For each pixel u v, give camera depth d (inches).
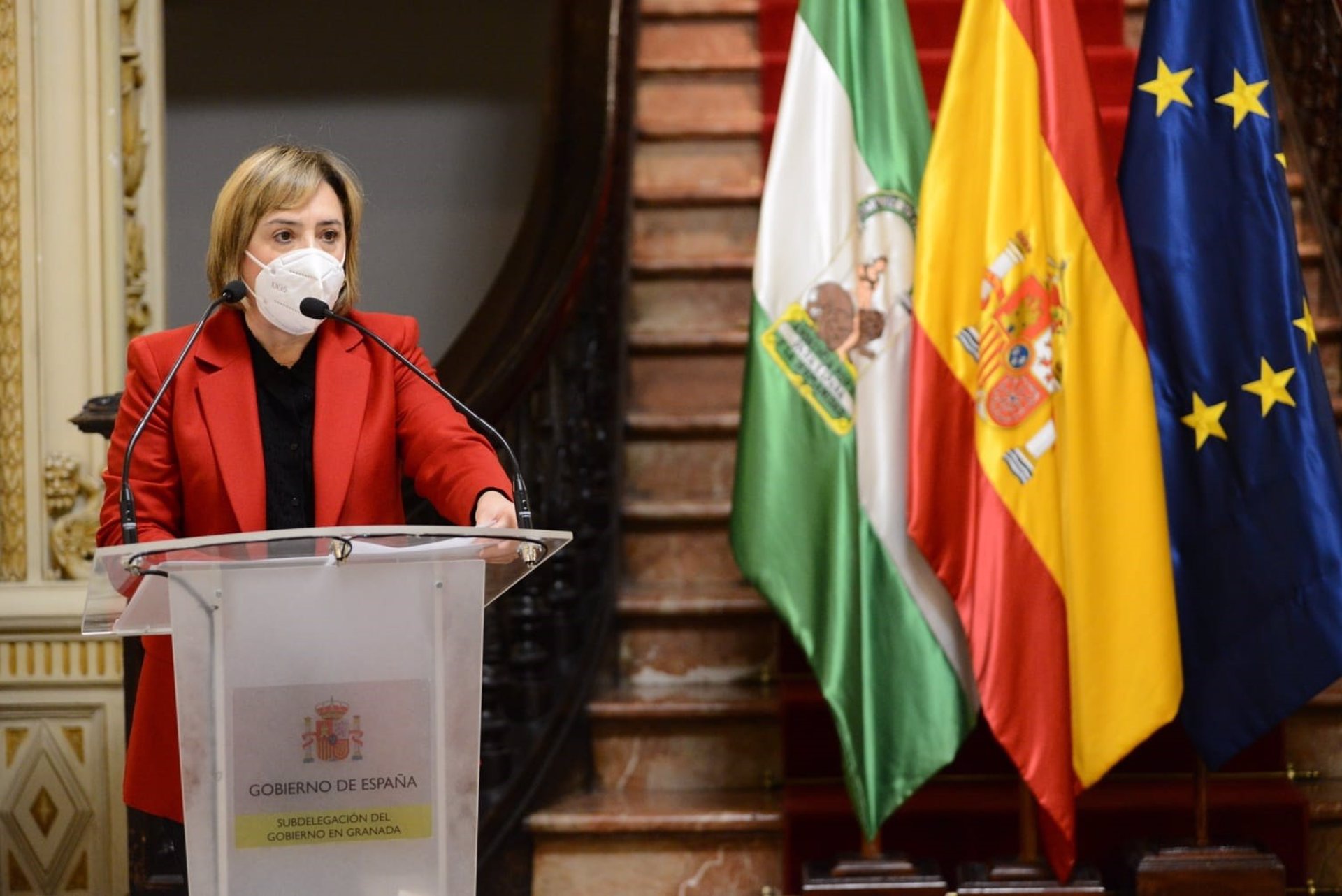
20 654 410.3
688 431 428.8
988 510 316.8
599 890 347.3
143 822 315.9
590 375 399.5
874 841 330.0
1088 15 530.6
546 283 370.9
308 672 184.9
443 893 187.6
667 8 547.2
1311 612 316.8
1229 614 325.4
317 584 185.3
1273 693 319.6
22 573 414.9
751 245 489.7
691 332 455.2
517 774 349.4
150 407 219.5
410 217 685.3
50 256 425.1
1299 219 472.1
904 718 324.8
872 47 344.2
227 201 226.8
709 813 346.0
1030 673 313.3
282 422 237.9
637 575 419.8
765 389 332.8
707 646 398.3
